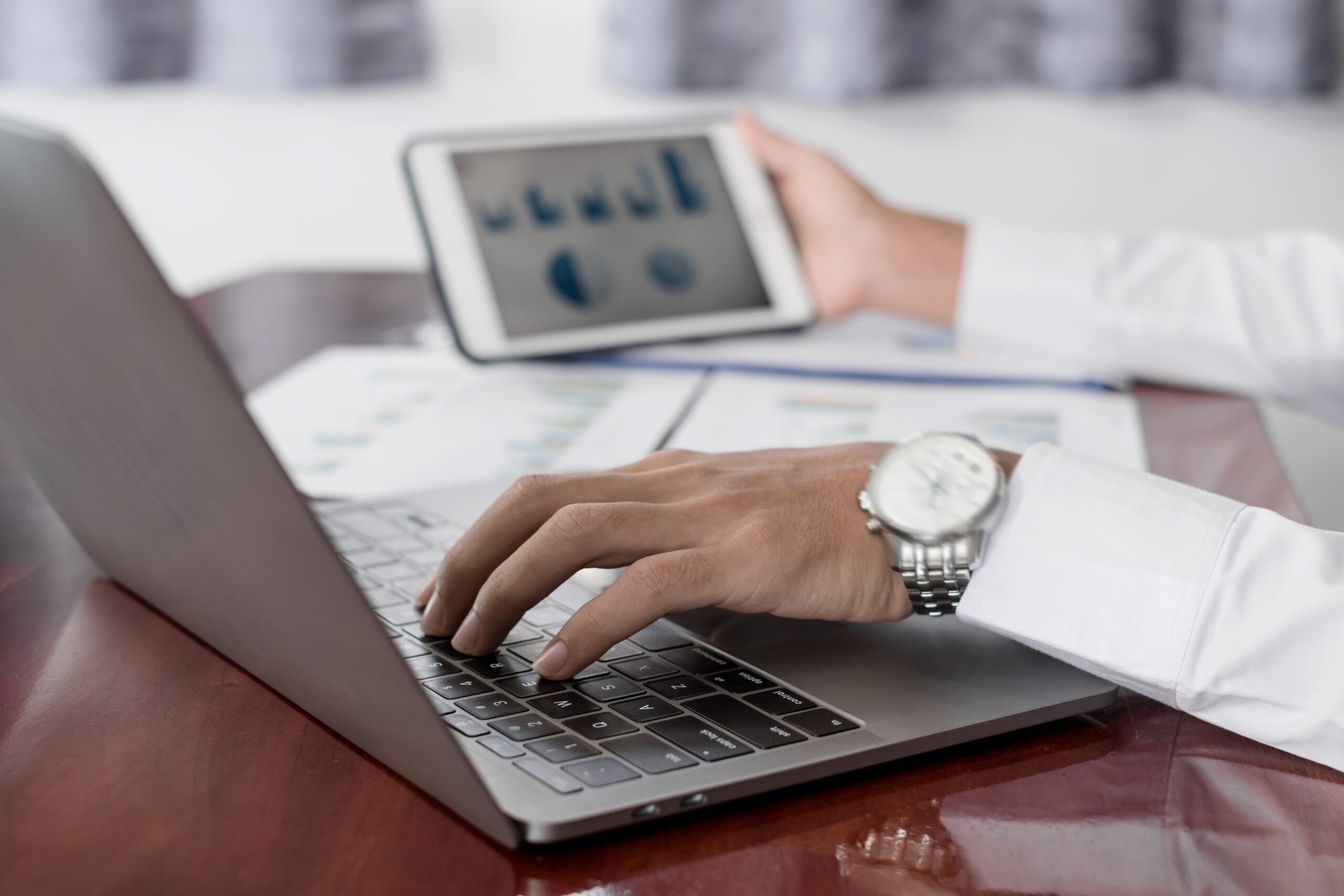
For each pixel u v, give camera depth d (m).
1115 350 0.88
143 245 0.27
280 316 1.01
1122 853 0.33
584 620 0.41
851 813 0.35
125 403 0.33
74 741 0.38
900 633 0.46
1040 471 0.48
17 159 0.29
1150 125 1.58
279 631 0.35
